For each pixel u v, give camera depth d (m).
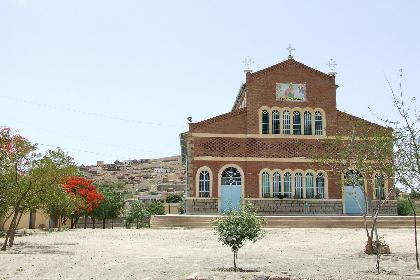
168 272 14.12
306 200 38.06
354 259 17.47
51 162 22.70
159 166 155.88
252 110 39.00
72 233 32.94
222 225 15.11
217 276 12.80
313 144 38.97
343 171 20.94
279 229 31.05
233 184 37.97
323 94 39.78
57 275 13.66
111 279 13.00
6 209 23.69
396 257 17.97
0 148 22.00
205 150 38.12
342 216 33.34
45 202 23.53
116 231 33.84
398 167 15.52
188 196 37.53
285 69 39.91
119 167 159.25
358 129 23.03
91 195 43.03
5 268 14.93
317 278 13.05
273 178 38.38
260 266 15.48
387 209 37.91
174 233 29.66
